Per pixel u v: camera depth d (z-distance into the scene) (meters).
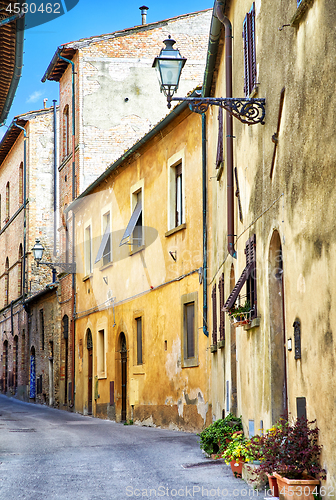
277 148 8.19
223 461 9.66
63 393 28.38
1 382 42.19
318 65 6.49
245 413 10.21
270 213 8.57
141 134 27.45
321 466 6.35
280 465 6.64
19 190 37.69
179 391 16.28
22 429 16.95
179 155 16.78
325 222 6.21
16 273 38.03
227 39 11.91
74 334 26.77
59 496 7.43
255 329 9.39
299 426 6.73
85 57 27.41
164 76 9.16
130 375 19.89
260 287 9.13
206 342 14.72
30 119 35.72
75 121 27.73
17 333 37.91
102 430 16.56
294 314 7.32
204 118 14.97
